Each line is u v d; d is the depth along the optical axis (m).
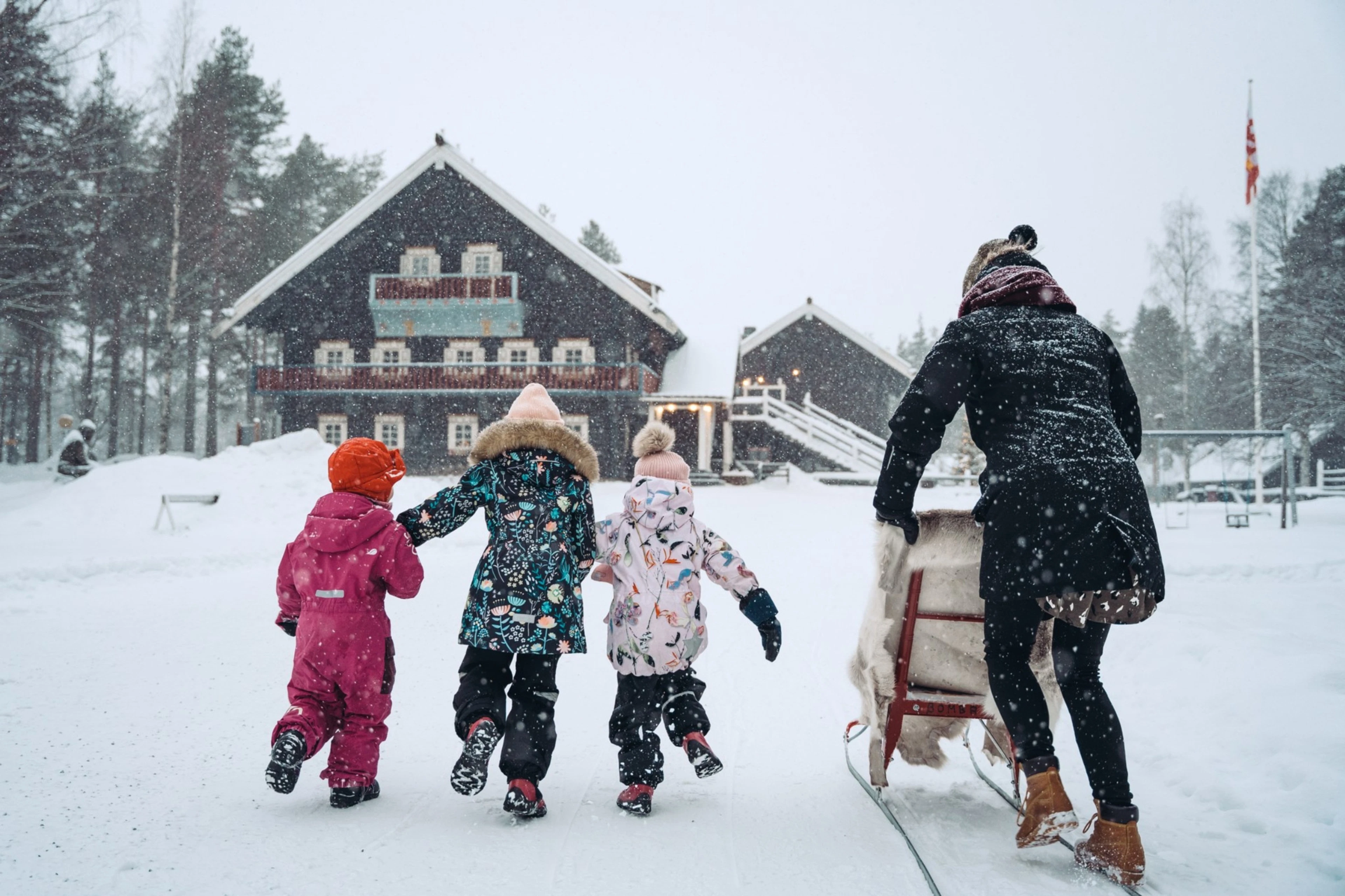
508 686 3.58
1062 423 2.36
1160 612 6.05
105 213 32.69
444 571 9.16
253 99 39.00
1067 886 2.16
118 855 2.24
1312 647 4.52
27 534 11.54
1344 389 28.70
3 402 43.62
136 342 40.91
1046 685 2.60
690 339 33.75
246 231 37.34
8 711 3.79
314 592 2.74
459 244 29.27
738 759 3.42
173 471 14.26
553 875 2.20
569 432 3.02
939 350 2.55
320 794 2.85
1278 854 2.39
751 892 2.11
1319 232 32.66
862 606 7.37
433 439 29.48
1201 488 37.81
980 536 2.65
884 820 2.68
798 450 32.56
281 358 47.31
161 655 5.12
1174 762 3.27
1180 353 43.06
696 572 2.99
